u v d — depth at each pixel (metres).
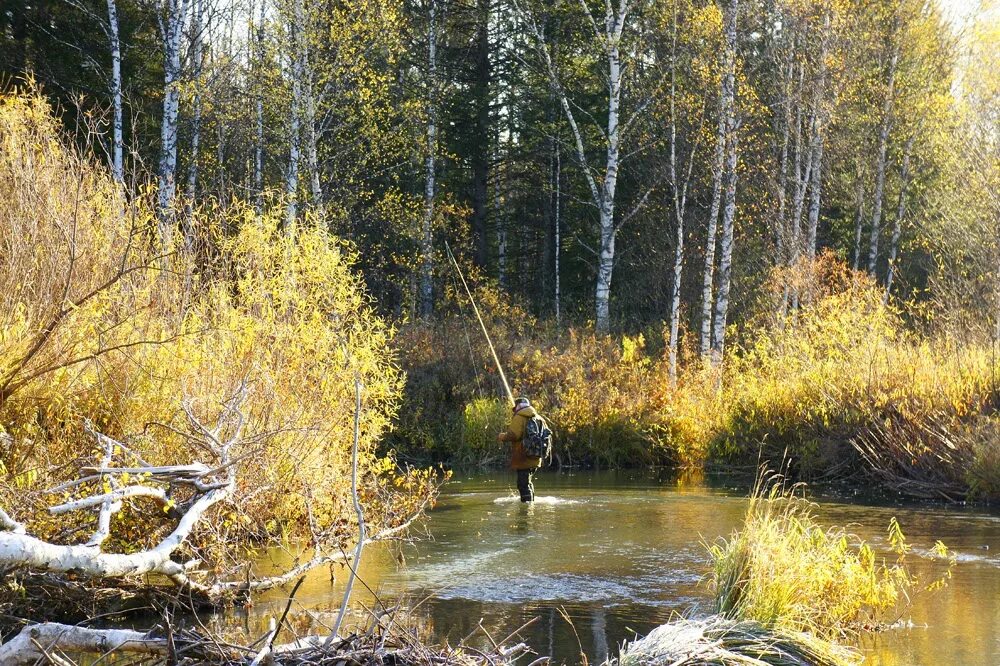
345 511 9.27
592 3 27.86
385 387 10.42
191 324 8.85
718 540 9.77
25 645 4.76
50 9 24.00
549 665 5.66
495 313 23.08
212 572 7.27
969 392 14.39
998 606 7.20
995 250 20.89
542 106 31.61
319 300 10.52
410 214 24.20
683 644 5.77
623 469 18.08
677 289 22.75
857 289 18.06
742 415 17.55
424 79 28.53
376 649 5.05
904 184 30.53
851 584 6.79
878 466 14.78
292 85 20.31
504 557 8.94
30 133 9.00
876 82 29.03
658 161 27.59
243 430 8.25
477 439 18.88
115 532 7.21
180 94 19.81
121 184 9.70
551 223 34.91
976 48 28.66
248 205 11.71
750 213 29.61
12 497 6.46
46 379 7.26
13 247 7.46
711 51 22.70
